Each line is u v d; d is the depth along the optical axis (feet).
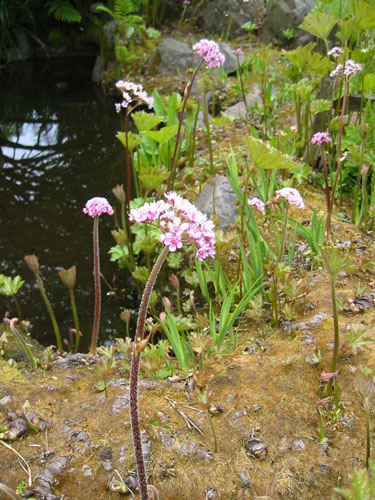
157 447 2.10
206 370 2.28
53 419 2.26
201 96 6.30
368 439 1.86
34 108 6.94
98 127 6.35
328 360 2.43
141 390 2.39
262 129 5.09
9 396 2.37
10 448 2.09
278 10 7.42
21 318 3.51
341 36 3.82
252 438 2.13
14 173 5.24
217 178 4.16
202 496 1.94
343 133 3.95
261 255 3.22
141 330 1.57
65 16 8.53
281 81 6.03
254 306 2.79
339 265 2.05
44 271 3.94
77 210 4.65
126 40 7.89
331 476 1.97
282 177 4.15
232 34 8.04
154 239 3.41
